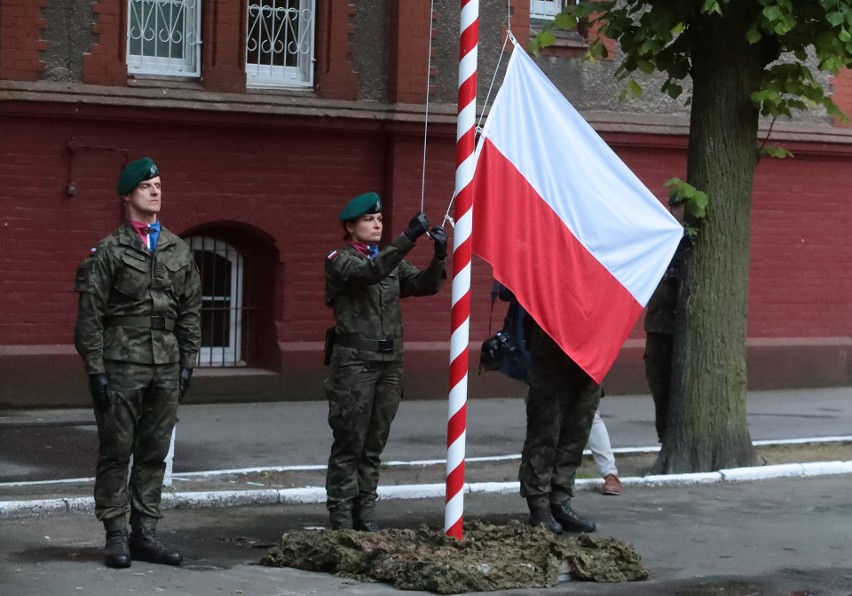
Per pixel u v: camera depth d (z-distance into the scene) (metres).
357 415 7.71
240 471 10.29
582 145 8.07
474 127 7.31
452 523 7.22
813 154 17.55
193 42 14.90
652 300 11.36
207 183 14.80
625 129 16.39
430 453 11.88
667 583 7.05
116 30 14.30
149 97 14.35
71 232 14.23
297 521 8.73
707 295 10.90
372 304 7.78
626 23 10.82
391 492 9.67
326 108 15.13
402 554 6.86
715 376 10.90
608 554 7.17
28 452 11.19
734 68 10.83
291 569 7.13
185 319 7.29
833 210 17.77
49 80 14.07
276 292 15.23
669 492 10.18
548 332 7.81
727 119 10.88
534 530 7.42
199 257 15.30
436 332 15.73
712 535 8.47
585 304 7.94
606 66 16.56
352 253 7.84
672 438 10.99
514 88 7.88
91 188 14.30
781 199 17.44
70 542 7.80
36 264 14.10
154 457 7.21
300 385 15.27
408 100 15.45
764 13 9.85
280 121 14.93
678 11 10.52
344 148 15.41
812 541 8.31
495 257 7.66
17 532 8.06
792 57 17.44
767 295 17.44
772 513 9.32
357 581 6.81
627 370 16.58
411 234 7.44
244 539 8.09
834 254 17.80
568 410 8.43
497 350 8.32
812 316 17.70
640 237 8.19
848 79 17.75
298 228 15.24
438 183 15.64
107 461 7.07
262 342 15.49
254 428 13.16
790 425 14.16
